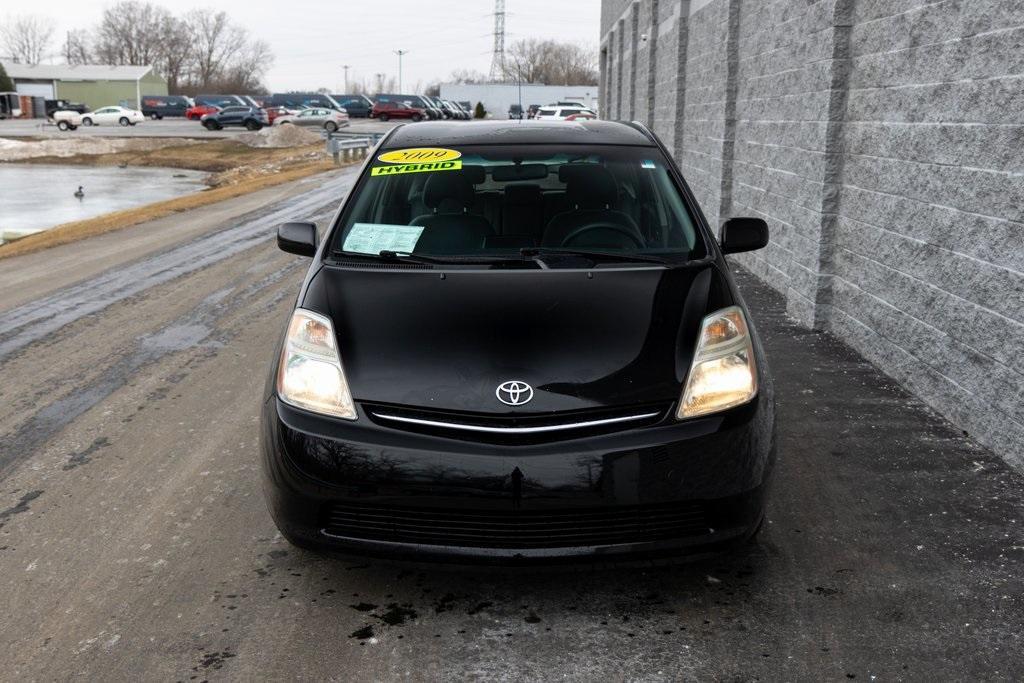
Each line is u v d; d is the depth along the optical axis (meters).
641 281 3.27
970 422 4.44
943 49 4.73
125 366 6.00
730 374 2.95
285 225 3.95
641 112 18.84
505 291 3.19
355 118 67.62
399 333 3.01
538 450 2.74
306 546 2.94
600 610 2.96
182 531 3.56
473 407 2.79
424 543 2.82
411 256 3.55
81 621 2.93
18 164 37.22
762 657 2.70
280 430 2.92
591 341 2.95
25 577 3.22
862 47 5.86
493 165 4.02
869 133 5.73
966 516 3.60
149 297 8.32
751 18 8.92
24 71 95.44
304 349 3.03
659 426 2.81
